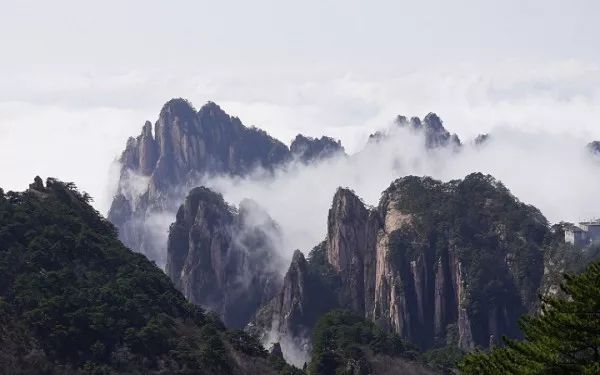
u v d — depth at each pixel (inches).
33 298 6491.1
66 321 6407.5
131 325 6820.9
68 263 7234.3
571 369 3053.6
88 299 6796.3
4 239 7106.3
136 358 6476.4
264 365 7509.8
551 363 3070.9
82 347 6343.5
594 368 2901.1
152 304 7308.1
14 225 7308.1
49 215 7770.7
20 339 6028.5
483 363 3408.0
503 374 3218.5
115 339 6550.2
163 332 6830.7
